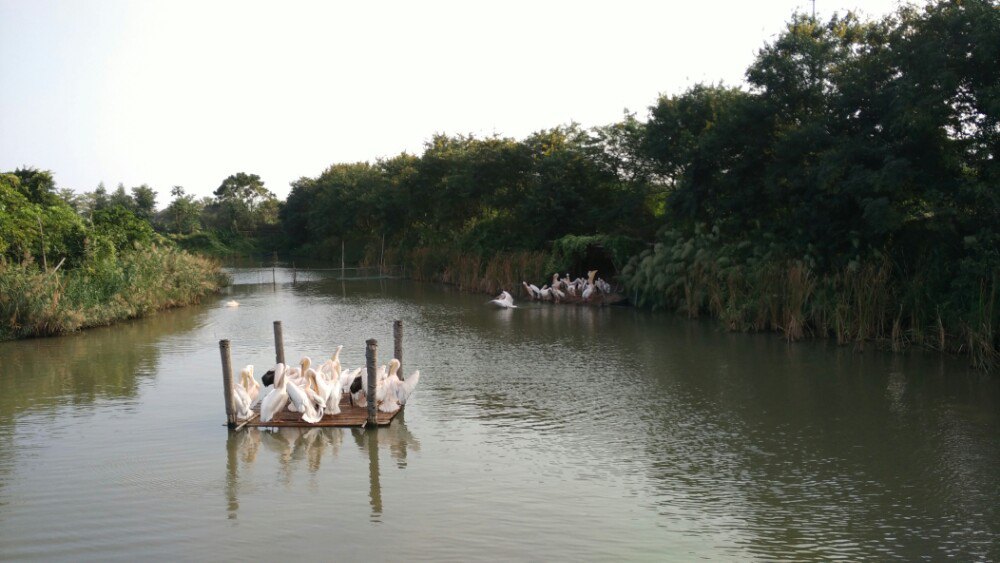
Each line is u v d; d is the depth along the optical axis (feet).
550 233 152.66
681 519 34.40
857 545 31.53
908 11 78.18
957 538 32.07
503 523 34.17
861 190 76.18
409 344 82.99
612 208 142.61
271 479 40.27
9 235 96.53
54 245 102.32
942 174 74.95
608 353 75.66
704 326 92.58
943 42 71.46
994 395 55.26
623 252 127.54
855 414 51.24
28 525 34.55
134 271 111.45
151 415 53.26
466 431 48.80
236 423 49.42
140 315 110.32
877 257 79.05
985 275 65.36
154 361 74.02
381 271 204.64
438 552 31.30
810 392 57.41
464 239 174.81
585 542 32.07
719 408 53.62
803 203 87.20
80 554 31.58
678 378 63.41
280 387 51.37
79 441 47.26
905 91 72.90
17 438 47.96
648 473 40.55
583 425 49.90
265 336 90.58
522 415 52.54
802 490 37.81
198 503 37.06
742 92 115.65
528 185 168.45
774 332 85.25
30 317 88.74
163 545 32.40
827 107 89.61
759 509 35.45
